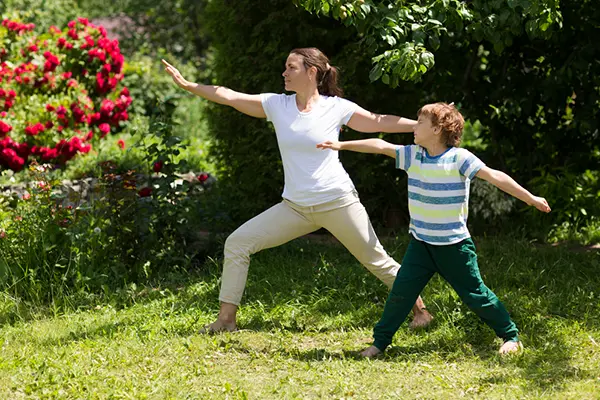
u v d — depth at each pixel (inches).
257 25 425.1
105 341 281.0
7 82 564.1
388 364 257.3
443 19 320.8
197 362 258.8
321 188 276.5
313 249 394.3
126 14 997.2
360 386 239.6
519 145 452.4
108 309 322.0
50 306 329.1
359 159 431.5
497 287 334.6
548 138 445.7
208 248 387.5
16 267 343.3
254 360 261.3
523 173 458.6
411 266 264.5
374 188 447.8
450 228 256.5
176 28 963.3
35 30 825.5
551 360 256.5
